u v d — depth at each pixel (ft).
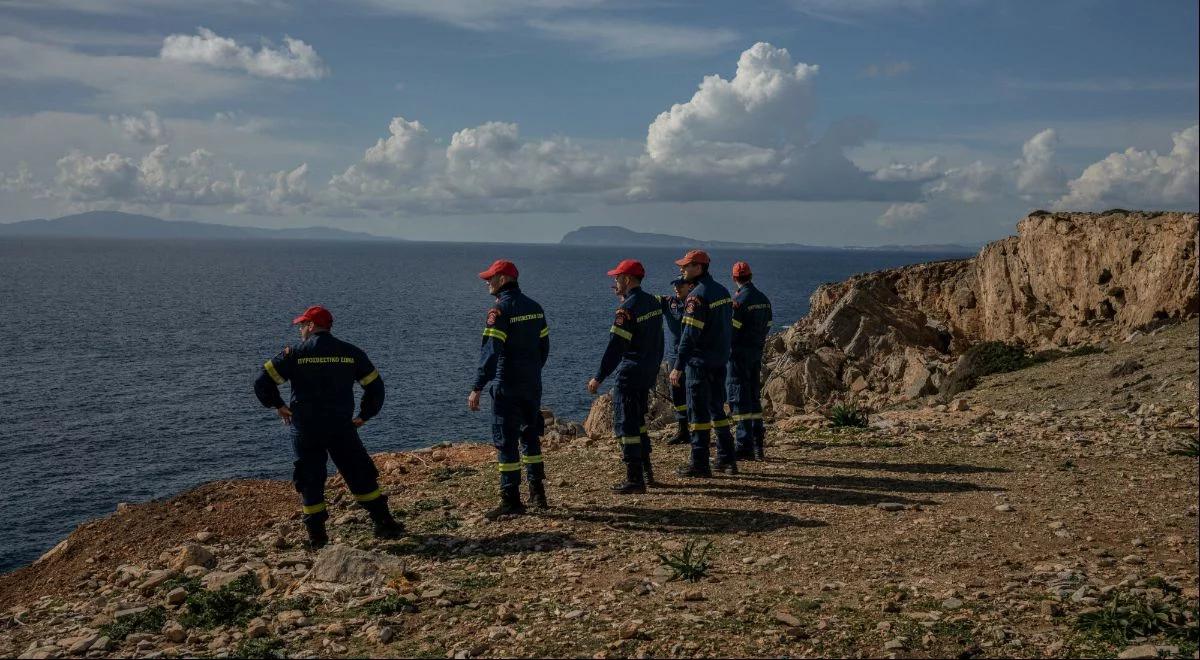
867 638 14.89
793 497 26.48
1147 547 20.27
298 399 23.27
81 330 240.94
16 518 84.79
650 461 30.94
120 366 179.63
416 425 121.39
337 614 17.76
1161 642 14.07
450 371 172.65
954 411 45.70
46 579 25.13
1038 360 77.10
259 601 19.17
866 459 32.73
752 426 33.06
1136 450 32.83
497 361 25.04
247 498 29.99
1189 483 27.07
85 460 105.70
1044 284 100.89
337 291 423.23
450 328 253.24
